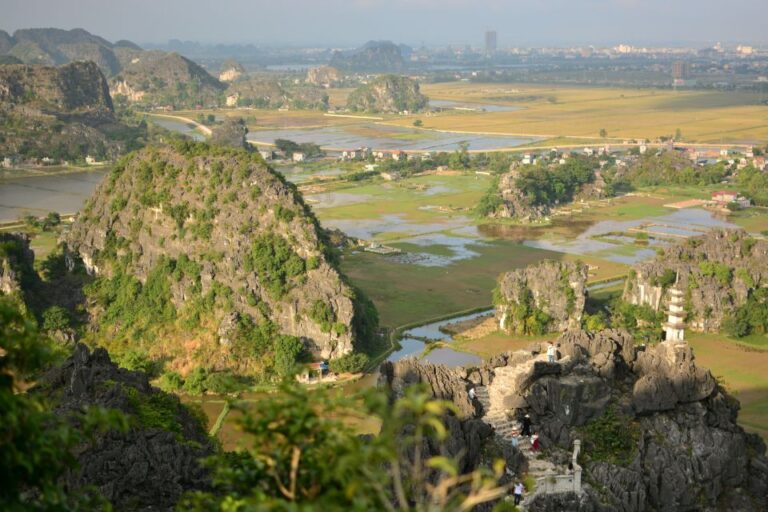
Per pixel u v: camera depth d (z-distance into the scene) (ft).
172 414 333.83
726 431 348.38
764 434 501.56
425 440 298.76
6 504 137.80
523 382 343.67
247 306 652.48
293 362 618.85
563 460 319.68
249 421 149.69
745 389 591.78
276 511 134.41
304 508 131.23
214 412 552.00
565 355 367.86
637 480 316.19
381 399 141.69
